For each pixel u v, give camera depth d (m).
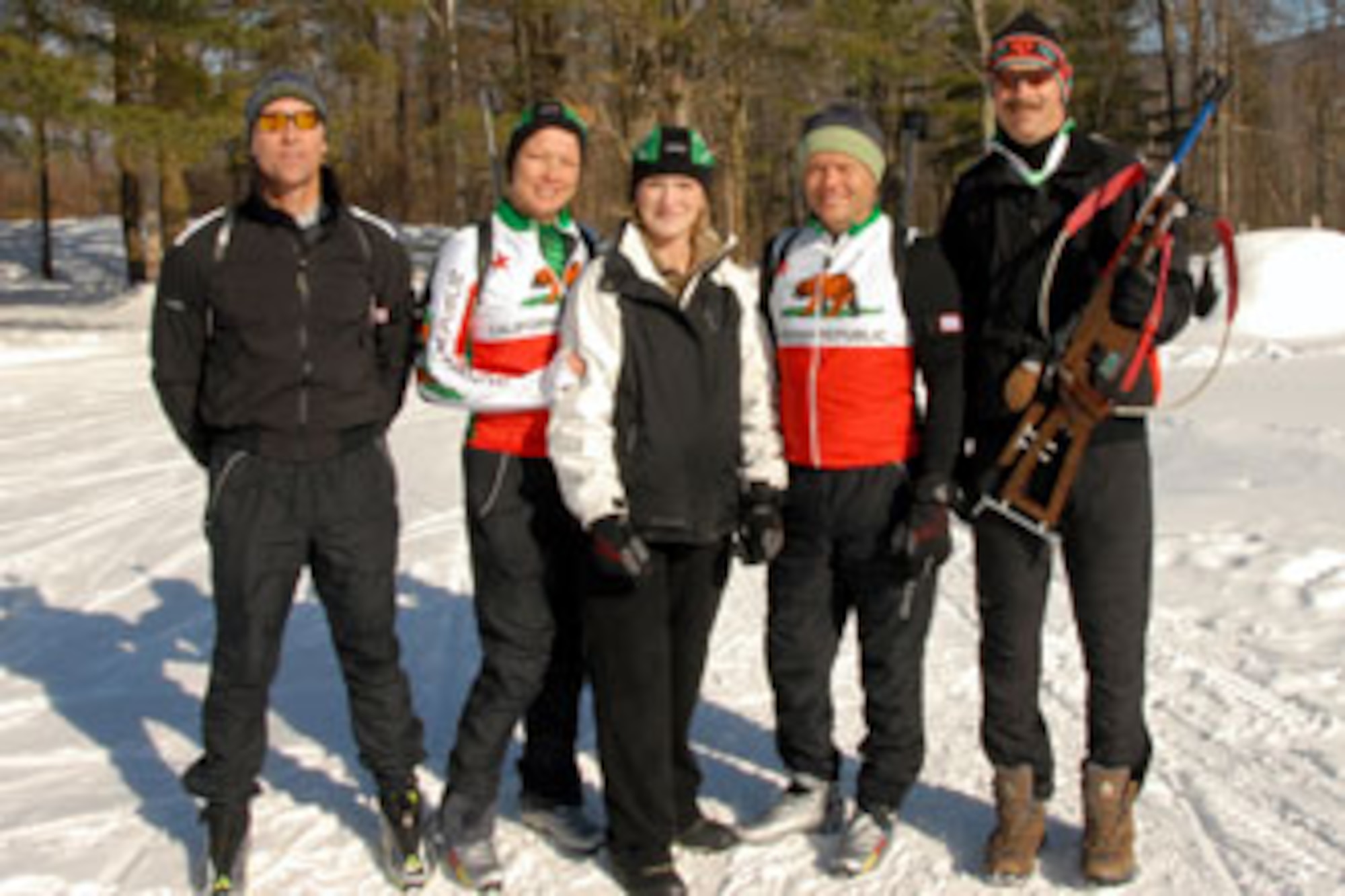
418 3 22.97
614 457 2.86
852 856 3.07
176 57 18.59
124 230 26.41
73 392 12.49
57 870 3.13
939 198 39.06
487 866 3.06
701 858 3.20
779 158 37.94
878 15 25.30
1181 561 5.37
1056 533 2.89
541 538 3.02
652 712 2.95
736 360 2.93
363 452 3.02
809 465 3.04
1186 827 3.23
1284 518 5.79
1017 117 2.84
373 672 3.07
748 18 23.39
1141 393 2.85
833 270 2.99
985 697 3.03
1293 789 3.40
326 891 3.05
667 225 2.86
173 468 8.55
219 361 2.92
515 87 25.39
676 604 3.02
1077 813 3.34
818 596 3.16
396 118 33.53
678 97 22.50
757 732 3.96
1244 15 30.34
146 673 4.63
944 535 2.92
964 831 3.26
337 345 2.95
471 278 2.96
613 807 2.99
